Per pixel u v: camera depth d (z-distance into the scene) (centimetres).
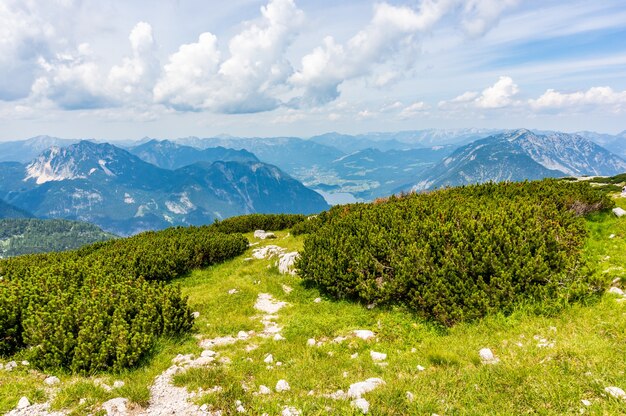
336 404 714
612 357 769
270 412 714
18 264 2209
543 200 1861
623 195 2227
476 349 944
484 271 1238
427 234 1546
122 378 900
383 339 1102
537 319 1029
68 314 1072
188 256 2273
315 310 1439
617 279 1163
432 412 675
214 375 873
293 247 2512
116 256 2081
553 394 680
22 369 943
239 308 1523
